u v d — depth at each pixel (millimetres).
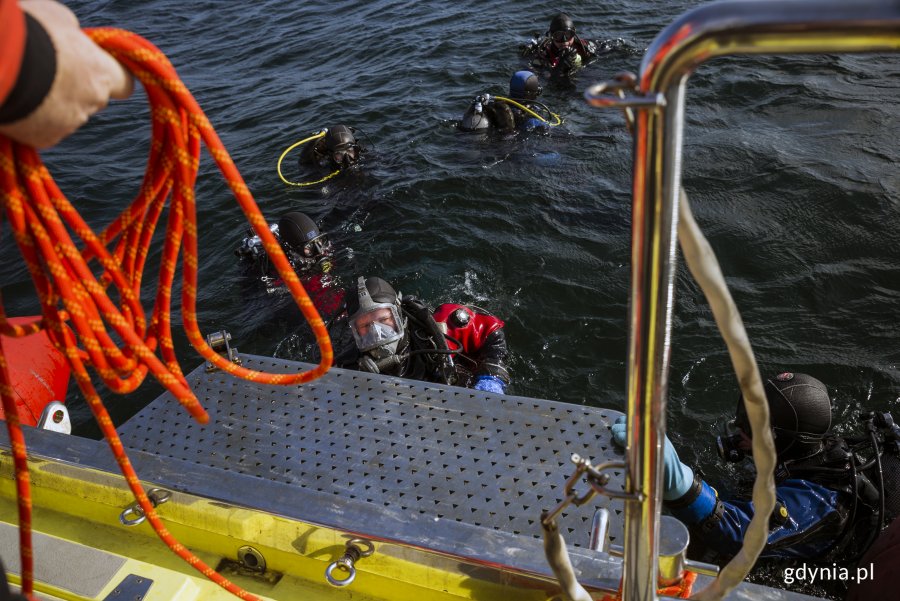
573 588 1064
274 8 13344
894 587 2057
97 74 714
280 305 5703
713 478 3922
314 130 8633
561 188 6867
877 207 5910
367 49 10859
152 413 2113
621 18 10875
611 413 1915
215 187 7578
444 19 11586
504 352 4703
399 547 1453
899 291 5078
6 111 655
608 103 695
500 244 6152
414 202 6891
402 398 2041
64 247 838
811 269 5379
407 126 8469
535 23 11031
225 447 1960
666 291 805
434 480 1772
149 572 1581
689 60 687
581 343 5059
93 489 1729
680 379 4586
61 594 1561
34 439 1808
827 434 3359
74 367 926
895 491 3090
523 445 1849
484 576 1399
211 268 6316
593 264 5805
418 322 4711
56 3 702
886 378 4414
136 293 998
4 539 1688
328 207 7004
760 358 4672
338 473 1829
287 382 1114
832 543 3041
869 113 7328
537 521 1650
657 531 996
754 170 6629
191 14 13539
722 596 1102
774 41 652
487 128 8070
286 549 1556
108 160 8359
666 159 742
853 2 620
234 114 9312
